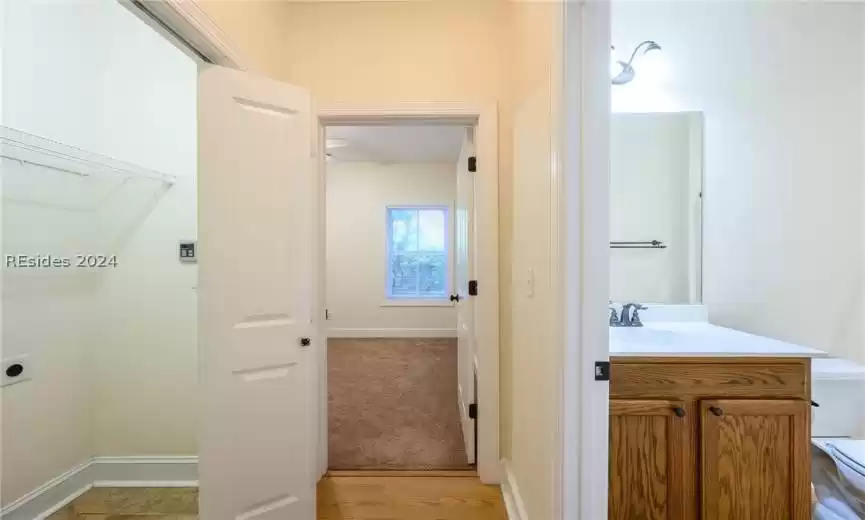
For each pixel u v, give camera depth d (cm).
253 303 166
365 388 362
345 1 216
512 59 200
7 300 176
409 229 580
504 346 213
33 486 186
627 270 220
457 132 406
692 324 206
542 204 136
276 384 172
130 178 209
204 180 154
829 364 204
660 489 143
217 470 157
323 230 223
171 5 126
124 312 212
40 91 188
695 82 215
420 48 216
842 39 207
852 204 210
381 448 252
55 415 195
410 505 196
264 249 169
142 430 214
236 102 160
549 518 126
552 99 120
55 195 193
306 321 181
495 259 214
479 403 215
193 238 211
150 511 193
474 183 231
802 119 211
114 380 213
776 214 213
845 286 211
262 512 169
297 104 178
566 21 111
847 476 152
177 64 209
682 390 144
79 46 202
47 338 191
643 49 214
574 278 113
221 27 153
